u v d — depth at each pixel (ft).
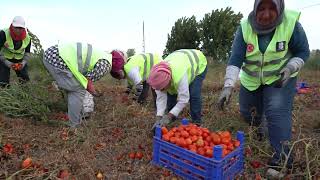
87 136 13.89
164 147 11.37
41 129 15.46
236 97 22.45
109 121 16.42
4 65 20.47
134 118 16.61
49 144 13.64
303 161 11.69
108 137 14.46
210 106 19.80
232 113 17.08
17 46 20.03
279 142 11.22
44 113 16.29
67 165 11.28
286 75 10.41
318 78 37.68
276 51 11.06
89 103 17.19
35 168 11.03
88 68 14.88
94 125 15.20
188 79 13.46
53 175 10.38
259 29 11.02
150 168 11.40
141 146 13.21
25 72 21.17
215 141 10.84
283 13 10.75
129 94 21.31
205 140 11.04
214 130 15.03
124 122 16.31
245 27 11.54
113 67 16.84
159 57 18.86
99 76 15.25
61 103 18.07
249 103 12.77
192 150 10.44
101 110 18.65
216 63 43.75
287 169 11.50
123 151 12.96
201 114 16.67
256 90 12.39
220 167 9.78
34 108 16.57
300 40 10.89
